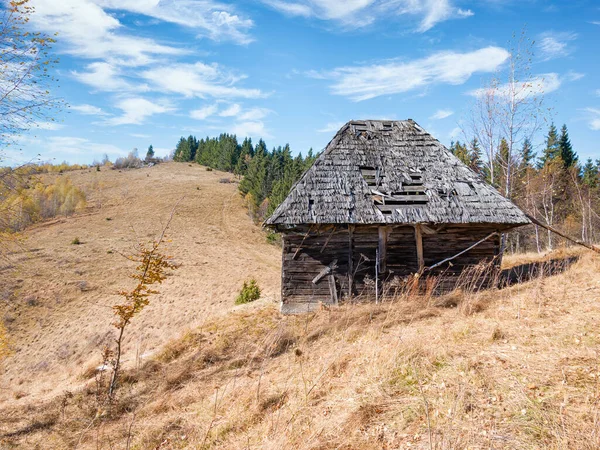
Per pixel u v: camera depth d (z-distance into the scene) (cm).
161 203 6272
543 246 3316
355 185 1191
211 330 1102
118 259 3762
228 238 5022
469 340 639
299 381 645
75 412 755
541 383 464
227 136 11500
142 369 915
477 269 1093
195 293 2916
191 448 525
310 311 1105
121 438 609
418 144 1333
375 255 1156
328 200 1141
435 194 1176
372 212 1124
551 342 575
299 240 1163
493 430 393
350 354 696
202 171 9944
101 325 2341
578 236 3081
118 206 6038
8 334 2186
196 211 6012
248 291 1753
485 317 775
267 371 754
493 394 459
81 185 7450
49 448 625
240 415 577
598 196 3562
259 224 5762
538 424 391
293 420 504
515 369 508
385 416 462
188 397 714
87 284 3077
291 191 1155
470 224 1162
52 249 3928
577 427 375
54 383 1120
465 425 411
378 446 410
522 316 725
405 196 1168
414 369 546
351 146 1302
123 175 8938
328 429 461
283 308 1140
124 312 834
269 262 4200
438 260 1166
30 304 2645
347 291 1145
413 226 1168
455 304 978
